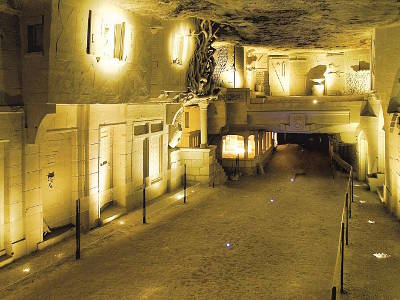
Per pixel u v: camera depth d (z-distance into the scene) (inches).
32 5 382.9
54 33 379.9
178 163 810.8
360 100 960.3
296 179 965.8
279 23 611.8
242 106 1015.6
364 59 1101.7
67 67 399.9
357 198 747.4
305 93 1165.7
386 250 450.0
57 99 392.5
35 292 339.9
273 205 678.5
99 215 532.4
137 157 631.2
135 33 507.2
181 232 515.2
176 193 748.0
